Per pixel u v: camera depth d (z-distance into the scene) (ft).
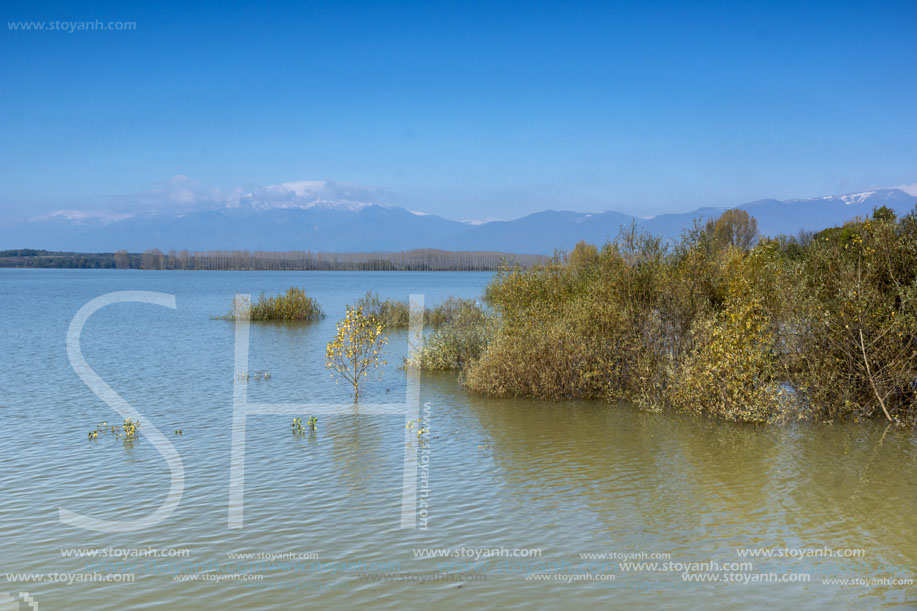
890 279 49.67
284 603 23.75
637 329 57.31
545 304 65.62
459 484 35.96
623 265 60.75
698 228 63.98
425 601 23.81
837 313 48.88
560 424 48.42
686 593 24.08
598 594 24.12
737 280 53.67
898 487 34.17
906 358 46.44
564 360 57.11
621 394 55.88
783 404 47.52
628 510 31.91
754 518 30.66
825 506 31.83
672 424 48.03
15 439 45.60
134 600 24.08
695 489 34.58
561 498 33.63
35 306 185.68
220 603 23.82
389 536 29.32
